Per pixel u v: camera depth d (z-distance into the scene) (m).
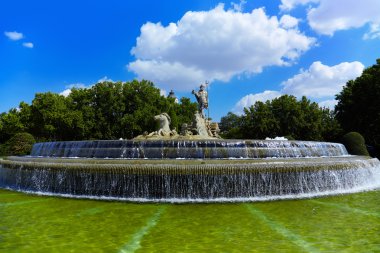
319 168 16.05
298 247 8.69
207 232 10.00
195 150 19.27
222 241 9.17
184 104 79.38
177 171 14.48
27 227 10.55
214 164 14.95
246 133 61.12
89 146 21.56
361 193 16.50
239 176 14.66
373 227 10.55
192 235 9.71
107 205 13.64
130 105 60.00
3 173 19.67
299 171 15.50
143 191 14.65
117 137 59.72
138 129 56.53
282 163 15.62
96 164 15.50
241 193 14.68
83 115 58.00
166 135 26.84
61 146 23.28
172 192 14.50
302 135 57.56
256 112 59.38
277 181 15.09
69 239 9.36
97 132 58.12
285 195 15.21
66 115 56.53
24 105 65.38
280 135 57.78
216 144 19.48
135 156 19.75
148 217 11.74
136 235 9.72
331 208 13.17
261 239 9.34
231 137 75.62
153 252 8.34
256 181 14.82
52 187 16.28
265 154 19.97
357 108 48.28
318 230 10.22
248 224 10.84
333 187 16.48
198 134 27.52
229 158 19.17
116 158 19.83
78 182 15.55
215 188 14.52
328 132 54.44
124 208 13.12
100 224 10.87
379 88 44.97
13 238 9.45
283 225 10.74
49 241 9.20
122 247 8.70
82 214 12.19
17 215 12.05
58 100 60.47
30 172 17.31
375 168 19.72
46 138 61.72
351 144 34.97
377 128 44.62
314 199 14.84
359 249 8.55
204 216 11.88
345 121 50.75
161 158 19.22
